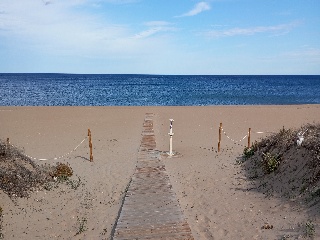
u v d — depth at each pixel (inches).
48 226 325.1
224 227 297.6
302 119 1098.1
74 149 660.1
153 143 691.4
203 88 3708.2
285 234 260.5
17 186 386.3
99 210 359.6
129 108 1403.8
